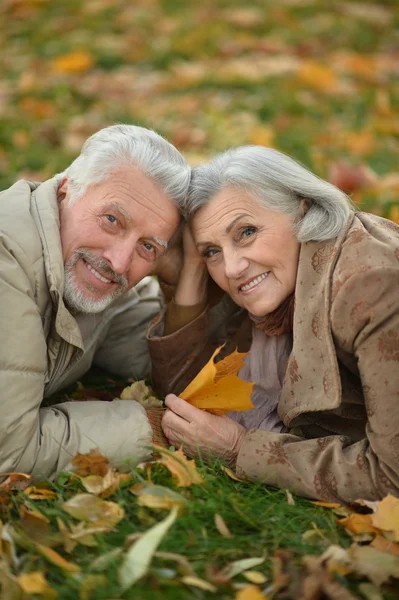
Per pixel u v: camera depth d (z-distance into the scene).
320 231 2.50
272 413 2.74
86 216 2.53
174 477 2.34
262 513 2.26
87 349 2.89
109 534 2.11
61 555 2.05
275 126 5.80
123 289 2.65
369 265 2.34
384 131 5.80
